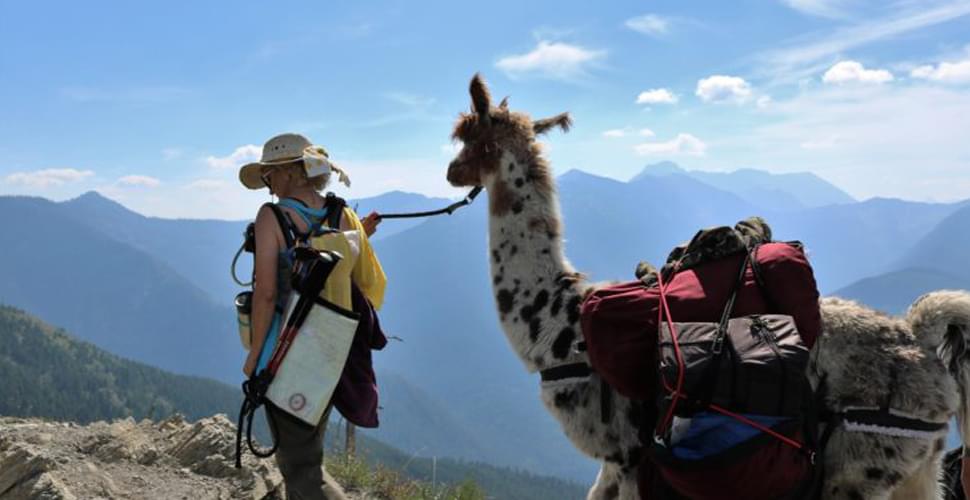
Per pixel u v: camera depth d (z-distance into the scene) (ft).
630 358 12.94
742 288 12.89
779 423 11.96
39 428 17.19
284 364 12.34
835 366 12.55
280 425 12.53
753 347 12.17
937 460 12.80
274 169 13.03
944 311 12.60
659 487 12.82
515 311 14.75
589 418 13.73
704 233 13.46
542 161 15.26
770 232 14.14
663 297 13.04
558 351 14.15
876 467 12.32
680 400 12.17
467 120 15.64
